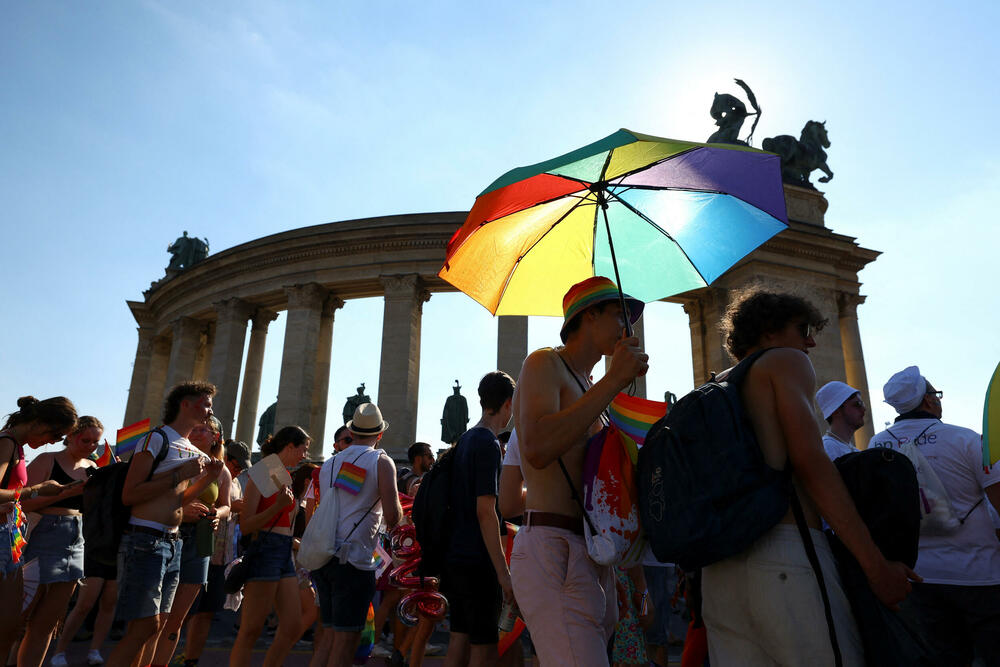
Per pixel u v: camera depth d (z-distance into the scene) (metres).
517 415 4.00
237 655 7.90
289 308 43.97
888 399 6.98
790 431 3.31
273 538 8.22
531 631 3.90
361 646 8.57
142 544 6.95
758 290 4.23
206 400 7.82
